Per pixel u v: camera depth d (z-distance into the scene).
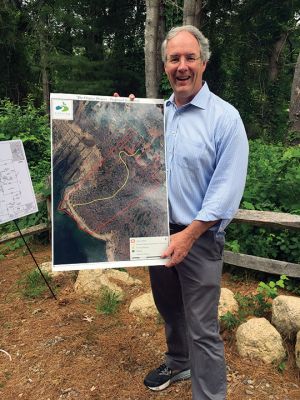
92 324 3.44
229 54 19.08
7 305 3.82
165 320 2.66
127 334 3.30
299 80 10.73
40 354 3.08
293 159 5.02
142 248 2.28
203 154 2.11
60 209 2.24
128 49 20.62
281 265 3.95
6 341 3.26
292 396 2.61
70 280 4.21
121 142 2.27
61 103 2.23
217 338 2.28
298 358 2.85
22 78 20.89
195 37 2.13
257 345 2.92
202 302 2.24
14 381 2.83
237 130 2.06
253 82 19.36
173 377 2.75
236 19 17.98
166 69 2.21
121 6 19.89
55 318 3.54
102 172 2.26
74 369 2.91
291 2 17.05
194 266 2.21
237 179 2.07
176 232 2.34
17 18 20.27
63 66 19.12
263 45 19.14
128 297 3.86
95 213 2.26
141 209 2.27
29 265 4.72
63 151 2.24
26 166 3.73
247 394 2.62
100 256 2.27
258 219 3.74
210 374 2.27
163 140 2.29
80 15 20.73
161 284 2.55
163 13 13.84
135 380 2.81
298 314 3.10
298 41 23.09
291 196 4.50
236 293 3.83
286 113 18.67
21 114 8.31
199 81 2.18
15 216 3.66
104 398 2.65
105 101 2.29
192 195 2.20
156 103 2.33
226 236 4.48
